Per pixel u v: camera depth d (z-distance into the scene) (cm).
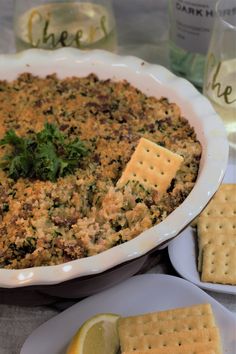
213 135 45
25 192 44
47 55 54
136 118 49
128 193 42
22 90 53
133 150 46
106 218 42
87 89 52
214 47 51
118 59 53
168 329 40
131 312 43
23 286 37
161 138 47
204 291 44
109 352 40
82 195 43
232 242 45
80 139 48
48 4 57
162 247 41
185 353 39
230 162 52
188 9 55
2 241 41
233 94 51
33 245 40
